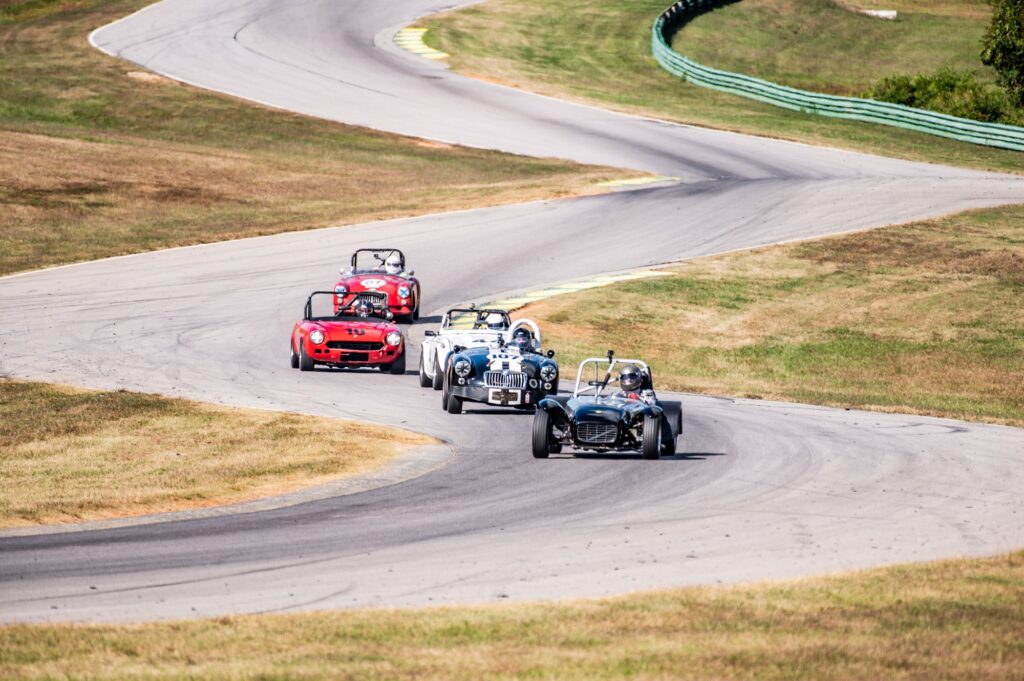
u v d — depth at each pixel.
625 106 197.12
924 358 92.75
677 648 24.42
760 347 93.50
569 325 94.38
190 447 53.81
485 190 145.38
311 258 113.00
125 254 114.94
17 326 87.12
